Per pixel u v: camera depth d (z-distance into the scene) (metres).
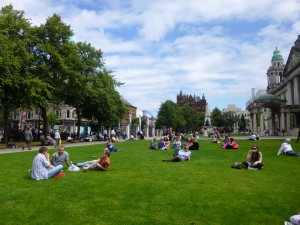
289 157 20.33
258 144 35.50
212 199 8.62
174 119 120.00
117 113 64.06
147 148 30.39
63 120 91.88
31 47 41.38
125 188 10.06
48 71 41.16
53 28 43.09
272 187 10.26
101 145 36.56
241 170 14.26
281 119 79.31
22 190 9.80
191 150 27.16
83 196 8.96
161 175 12.72
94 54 55.56
